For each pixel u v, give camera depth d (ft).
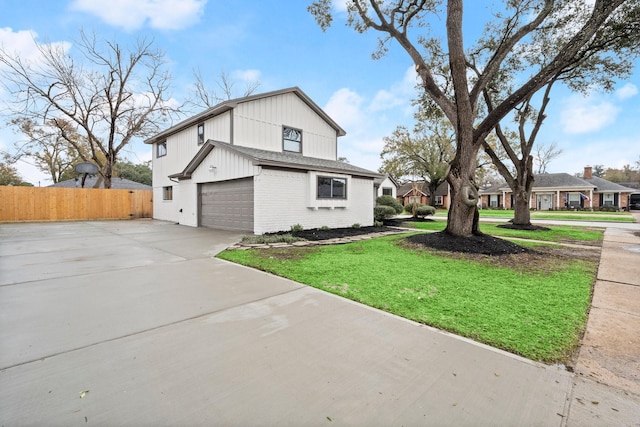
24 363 7.30
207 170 40.40
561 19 28.55
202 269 17.31
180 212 48.21
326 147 50.98
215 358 7.66
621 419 5.59
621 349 8.36
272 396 6.19
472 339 8.87
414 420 5.55
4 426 5.27
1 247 24.35
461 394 6.31
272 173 32.48
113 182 83.82
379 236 33.78
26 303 11.54
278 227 33.12
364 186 44.68
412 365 7.43
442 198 132.67
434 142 98.84
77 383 6.53
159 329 9.37
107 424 5.37
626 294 13.33
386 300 12.16
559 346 8.46
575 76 35.35
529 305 11.69
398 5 28.53
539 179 115.24
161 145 56.49
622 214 85.05
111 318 10.18
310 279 15.17
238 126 39.37
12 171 94.12
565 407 5.94
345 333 9.21
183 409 5.77
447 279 15.37
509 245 24.06
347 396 6.22
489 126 25.17
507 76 38.06
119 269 17.16
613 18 26.81
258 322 9.98
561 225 49.65
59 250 23.07
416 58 27.25
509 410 5.83
